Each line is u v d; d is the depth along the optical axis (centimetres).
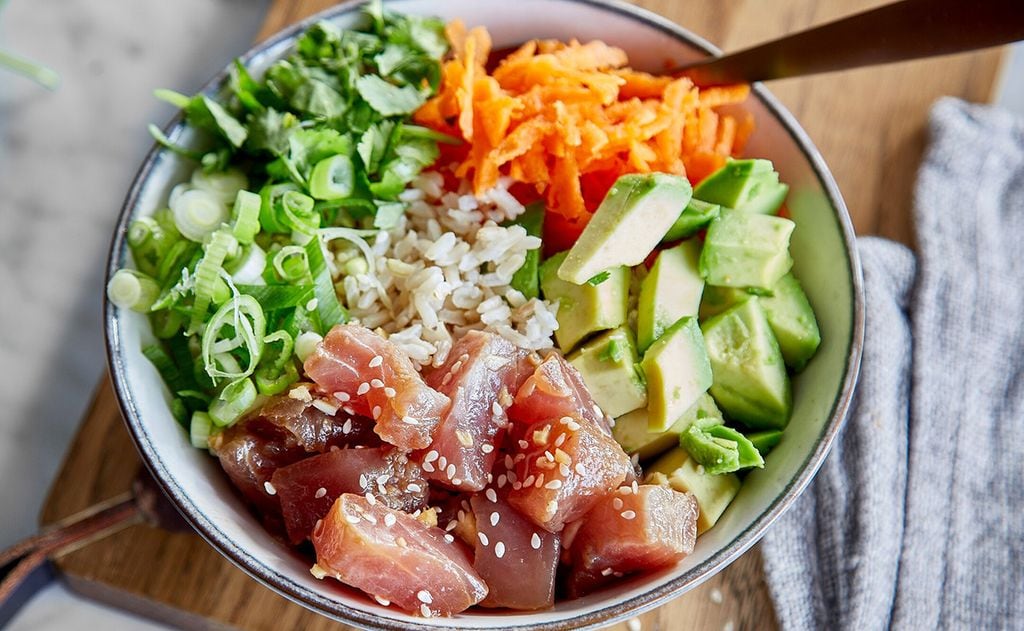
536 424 35
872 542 40
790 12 47
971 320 44
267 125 38
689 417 37
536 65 39
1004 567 41
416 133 39
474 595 34
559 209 39
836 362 37
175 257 38
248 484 36
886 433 42
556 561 35
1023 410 43
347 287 38
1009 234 45
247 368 37
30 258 51
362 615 33
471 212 39
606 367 37
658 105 40
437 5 41
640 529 34
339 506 33
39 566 42
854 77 47
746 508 36
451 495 36
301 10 47
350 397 35
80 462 43
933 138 46
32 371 50
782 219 38
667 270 38
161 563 41
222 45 53
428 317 37
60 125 52
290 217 37
